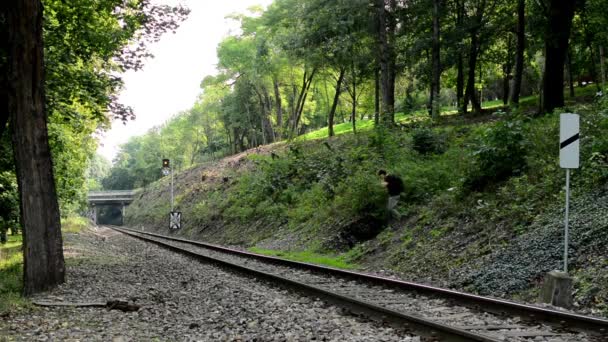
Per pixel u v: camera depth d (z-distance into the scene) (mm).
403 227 17516
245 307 9312
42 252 11617
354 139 33406
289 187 32156
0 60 12570
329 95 64250
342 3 32281
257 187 36219
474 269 11789
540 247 11031
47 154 11867
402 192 19047
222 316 8648
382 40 32062
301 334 7172
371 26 32938
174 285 12562
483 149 15945
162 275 14672
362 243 19000
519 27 35312
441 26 38062
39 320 8242
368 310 8477
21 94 11539
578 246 10312
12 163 18484
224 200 43344
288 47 38219
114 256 21875
